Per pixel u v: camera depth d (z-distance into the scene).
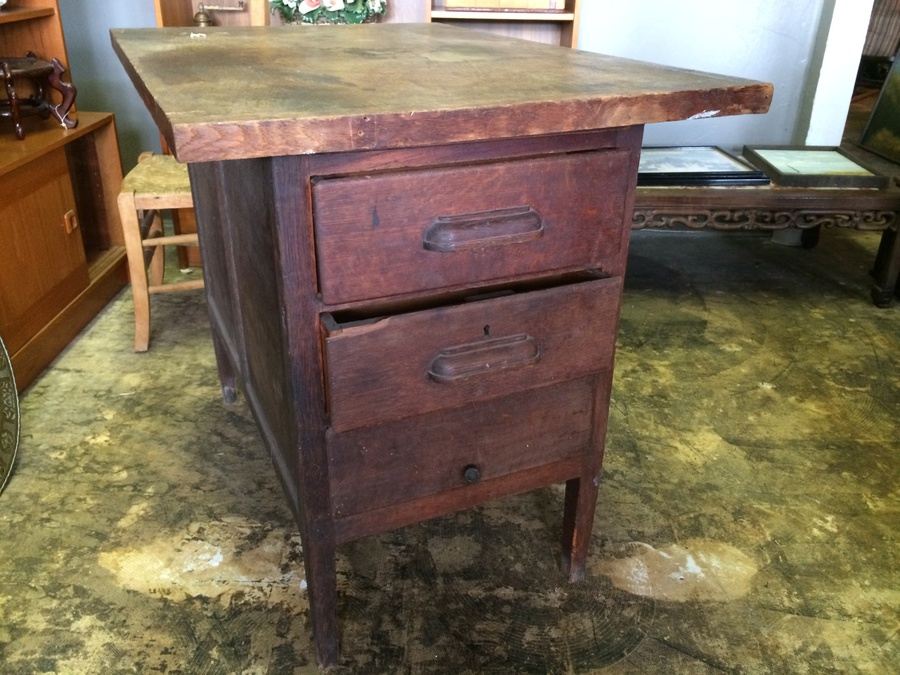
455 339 1.06
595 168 1.05
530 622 1.38
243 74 1.15
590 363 1.19
